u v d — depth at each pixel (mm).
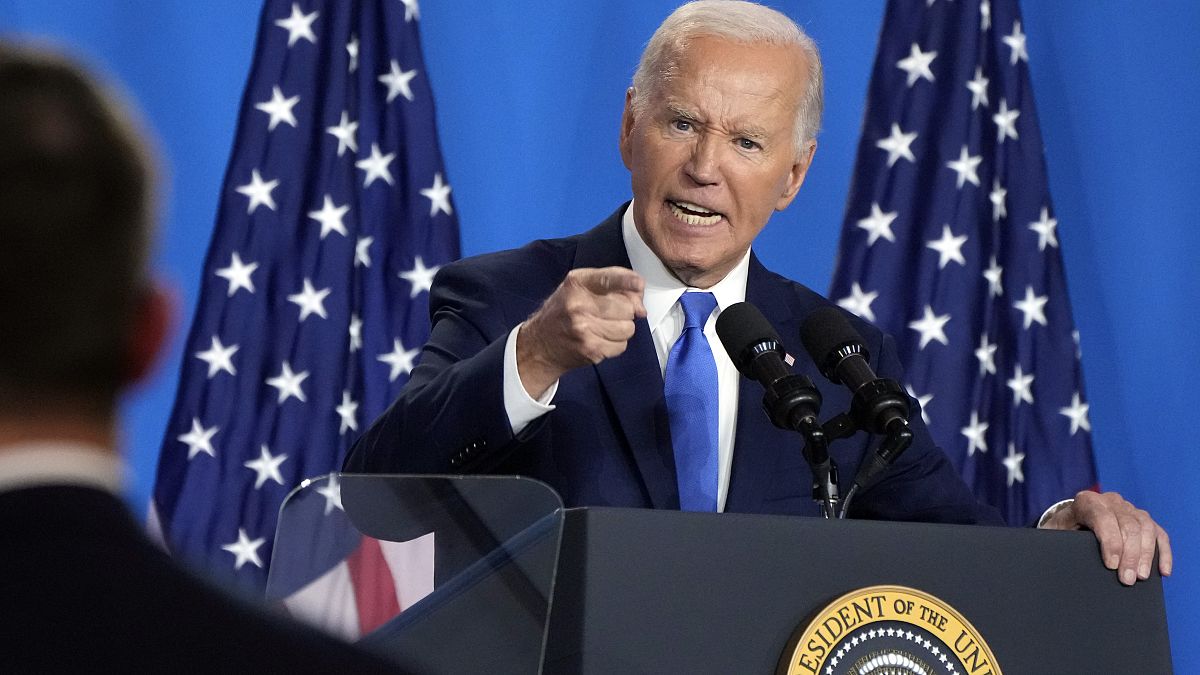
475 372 6465
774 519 5320
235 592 2477
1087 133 15609
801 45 8578
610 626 5004
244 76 13984
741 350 6602
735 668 5133
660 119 8258
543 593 3902
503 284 8180
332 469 13414
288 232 13562
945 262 14711
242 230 13484
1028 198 14906
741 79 8195
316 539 4090
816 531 5375
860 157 14930
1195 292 15461
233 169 13562
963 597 5586
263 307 13438
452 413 6496
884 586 5355
